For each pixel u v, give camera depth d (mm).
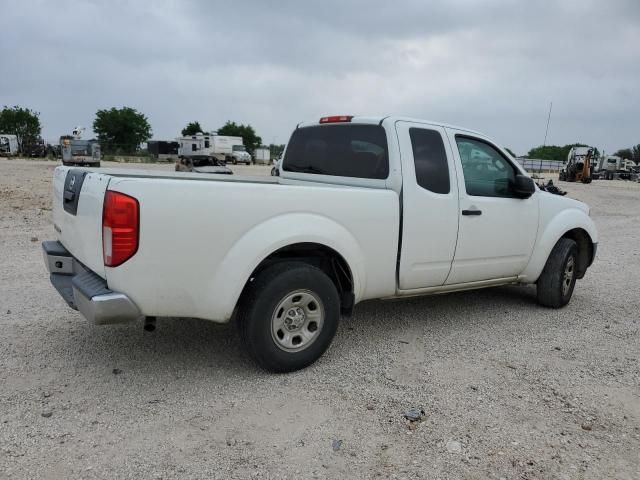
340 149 4859
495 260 5176
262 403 3410
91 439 2938
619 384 3908
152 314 3354
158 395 3465
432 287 4781
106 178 3289
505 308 5820
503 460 2895
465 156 4887
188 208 3285
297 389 3625
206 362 4000
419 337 4766
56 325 4648
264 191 3559
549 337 4906
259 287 3621
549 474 2787
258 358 3703
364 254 4129
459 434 3133
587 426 3266
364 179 4570
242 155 57875
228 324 4816
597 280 7535
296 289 3729
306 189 3750
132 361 3969
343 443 2996
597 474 2803
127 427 3070
